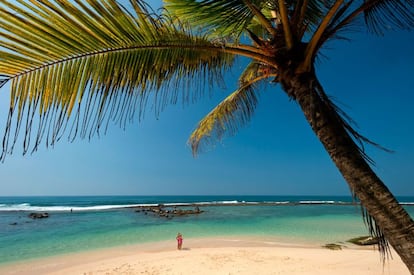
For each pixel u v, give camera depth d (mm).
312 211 51656
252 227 28094
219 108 4754
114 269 12617
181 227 28422
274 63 2396
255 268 11914
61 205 74250
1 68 1530
